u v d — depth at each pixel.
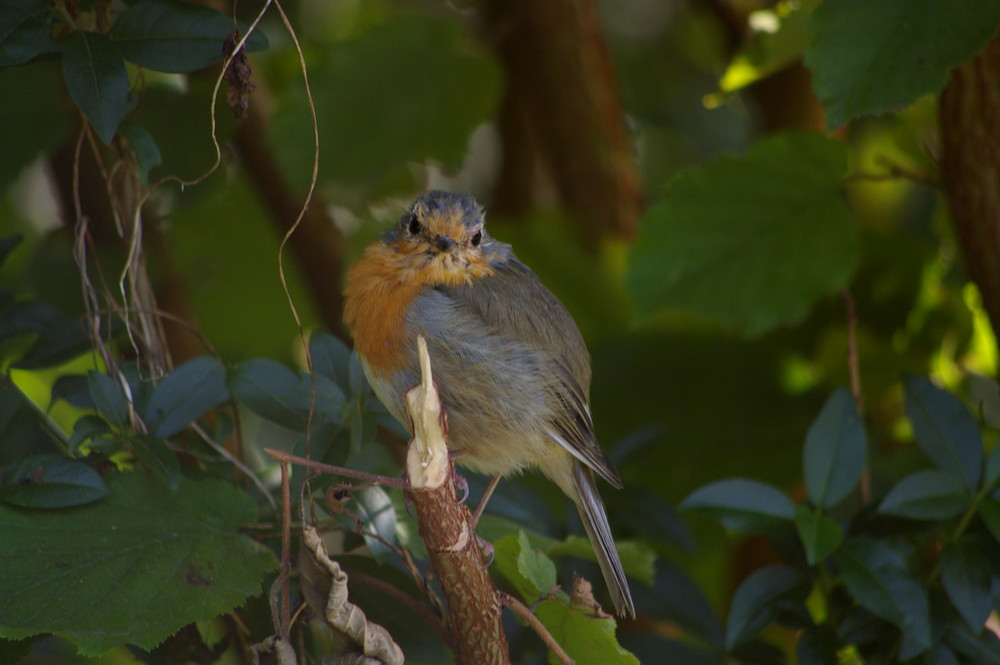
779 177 9.27
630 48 15.16
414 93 10.73
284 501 6.14
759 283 9.62
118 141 7.42
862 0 7.20
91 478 6.75
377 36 10.46
